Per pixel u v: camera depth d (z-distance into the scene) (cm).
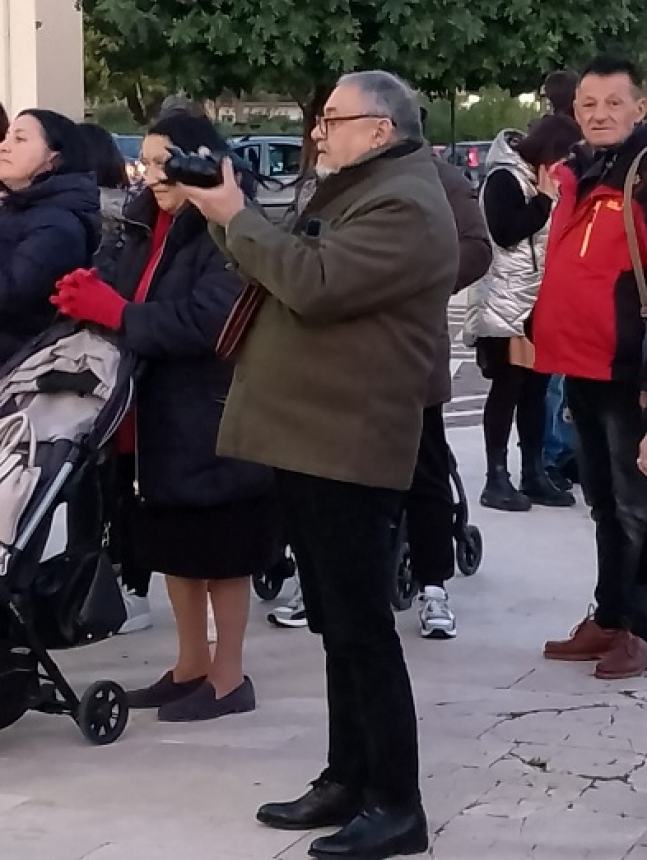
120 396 454
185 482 468
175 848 391
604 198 504
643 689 518
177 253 470
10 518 431
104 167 618
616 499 516
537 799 421
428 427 566
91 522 456
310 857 383
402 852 382
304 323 362
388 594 377
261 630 591
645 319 491
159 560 483
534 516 770
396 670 378
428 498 572
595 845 392
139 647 576
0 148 496
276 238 357
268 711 499
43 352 469
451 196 559
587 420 525
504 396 770
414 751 381
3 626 444
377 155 368
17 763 452
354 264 352
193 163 364
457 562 654
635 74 502
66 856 387
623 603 524
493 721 484
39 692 460
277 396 367
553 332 517
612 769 443
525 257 730
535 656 555
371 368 362
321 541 370
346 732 398
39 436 450
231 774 443
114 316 458
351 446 362
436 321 372
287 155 1798
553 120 672
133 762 453
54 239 484
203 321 455
